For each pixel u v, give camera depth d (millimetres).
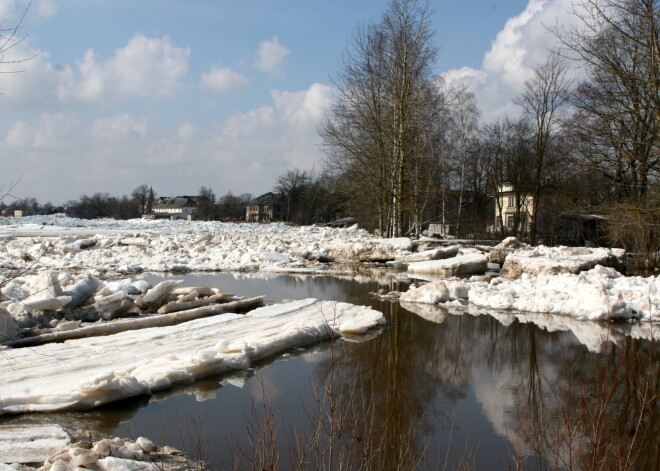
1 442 4738
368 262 23938
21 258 19125
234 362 7285
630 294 11977
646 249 19297
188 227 41750
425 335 9594
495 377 7145
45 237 26266
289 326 9398
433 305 12805
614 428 5348
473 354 8320
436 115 28781
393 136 28203
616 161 16469
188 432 5223
